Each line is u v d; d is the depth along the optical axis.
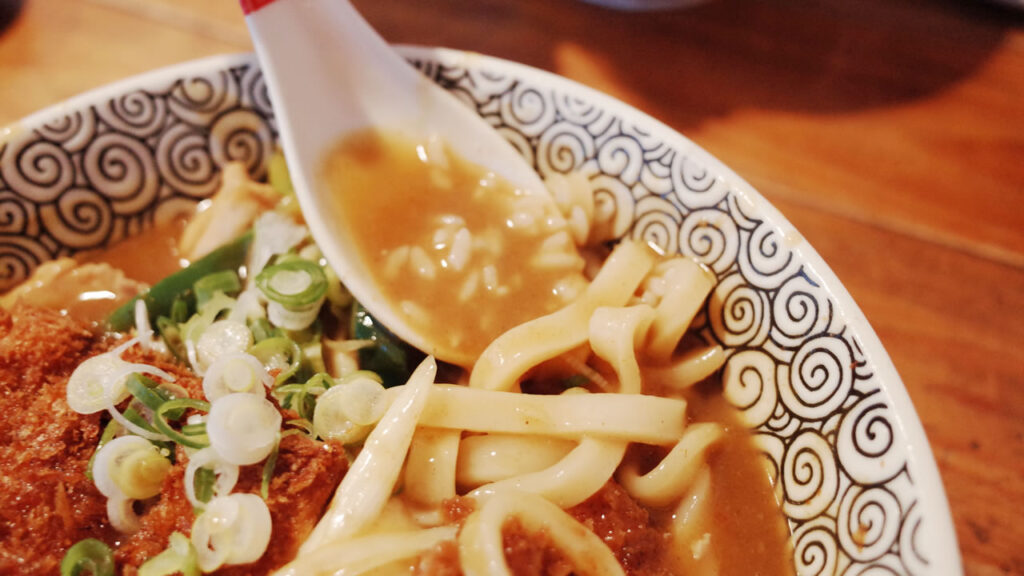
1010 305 0.16
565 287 0.15
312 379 0.13
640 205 0.16
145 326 0.15
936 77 0.20
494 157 0.16
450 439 0.13
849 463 0.12
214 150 0.17
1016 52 0.21
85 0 0.21
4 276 0.16
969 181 0.18
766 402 0.14
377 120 0.16
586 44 0.21
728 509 0.13
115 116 0.16
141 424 0.13
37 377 0.13
